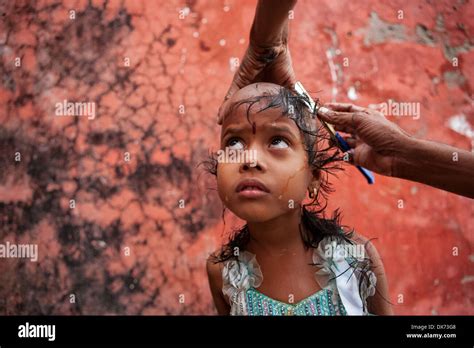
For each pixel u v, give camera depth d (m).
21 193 2.13
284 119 1.07
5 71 2.23
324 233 1.22
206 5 2.25
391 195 2.11
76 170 2.13
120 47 2.20
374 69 2.24
